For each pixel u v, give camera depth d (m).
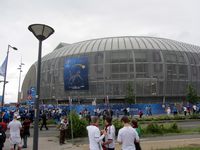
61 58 79.62
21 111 40.84
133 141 8.12
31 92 43.06
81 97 72.38
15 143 14.43
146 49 74.12
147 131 24.14
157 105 58.88
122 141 8.12
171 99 72.81
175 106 56.50
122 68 72.38
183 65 75.25
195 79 76.19
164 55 74.25
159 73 72.44
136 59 72.62
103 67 73.00
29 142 20.56
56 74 79.31
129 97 64.38
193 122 37.06
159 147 16.19
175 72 74.00
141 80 71.44
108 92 71.69
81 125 23.41
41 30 11.73
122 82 71.69
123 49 74.06
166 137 22.31
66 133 22.83
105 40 81.94
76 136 23.16
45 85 82.25
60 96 76.62
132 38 81.75
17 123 14.53
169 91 72.38
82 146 18.25
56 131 29.84
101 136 8.84
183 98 73.69
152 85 71.38
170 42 82.00
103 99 71.50
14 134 14.44
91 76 73.38
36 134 10.76
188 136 22.75
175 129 25.67
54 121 38.84
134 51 73.62
